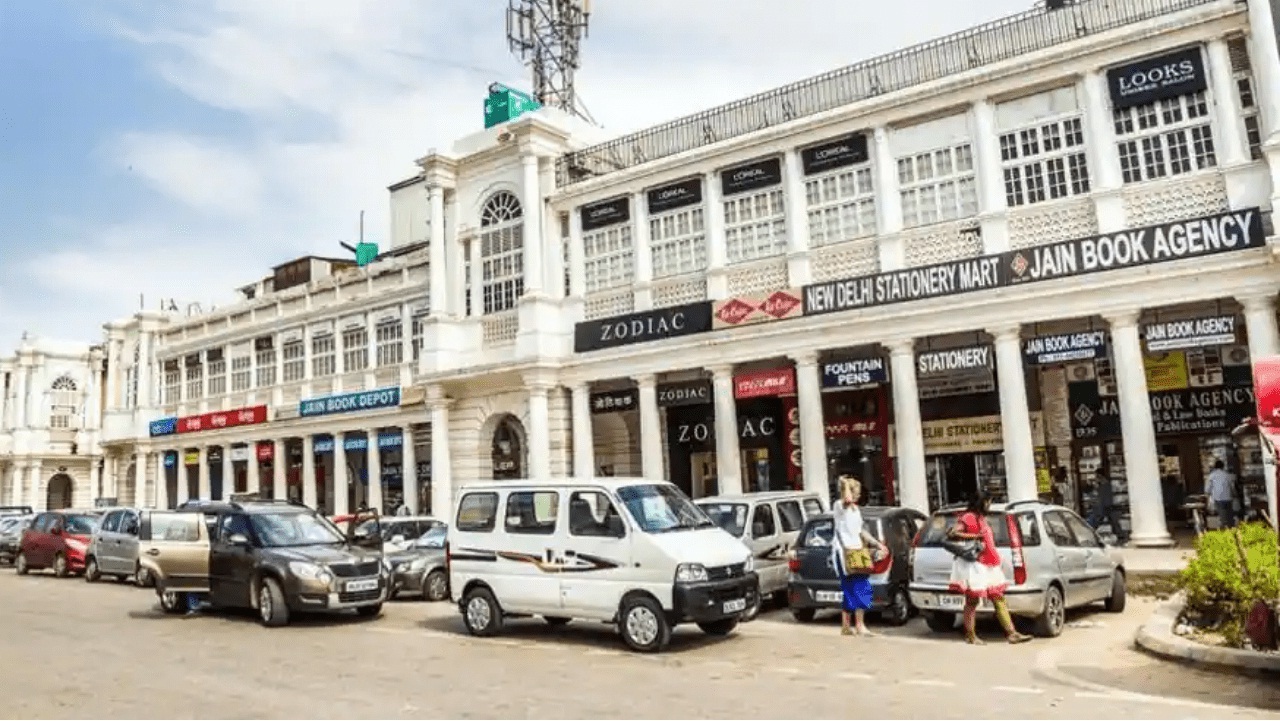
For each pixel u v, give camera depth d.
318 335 37.16
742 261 23.42
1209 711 7.60
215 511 17.06
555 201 27.23
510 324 27.80
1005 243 19.47
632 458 28.09
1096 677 9.12
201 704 9.09
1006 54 20.28
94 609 17.70
